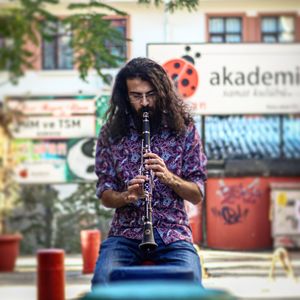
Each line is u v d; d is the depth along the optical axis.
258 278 7.11
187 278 3.14
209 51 5.63
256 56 5.86
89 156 6.54
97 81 5.88
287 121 8.77
